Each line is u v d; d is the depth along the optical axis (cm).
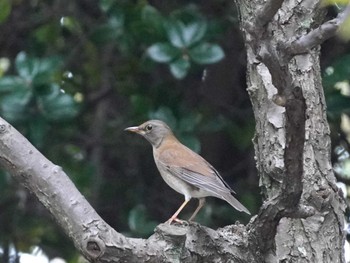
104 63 1461
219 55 1291
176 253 769
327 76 1288
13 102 1298
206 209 1391
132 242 749
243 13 960
